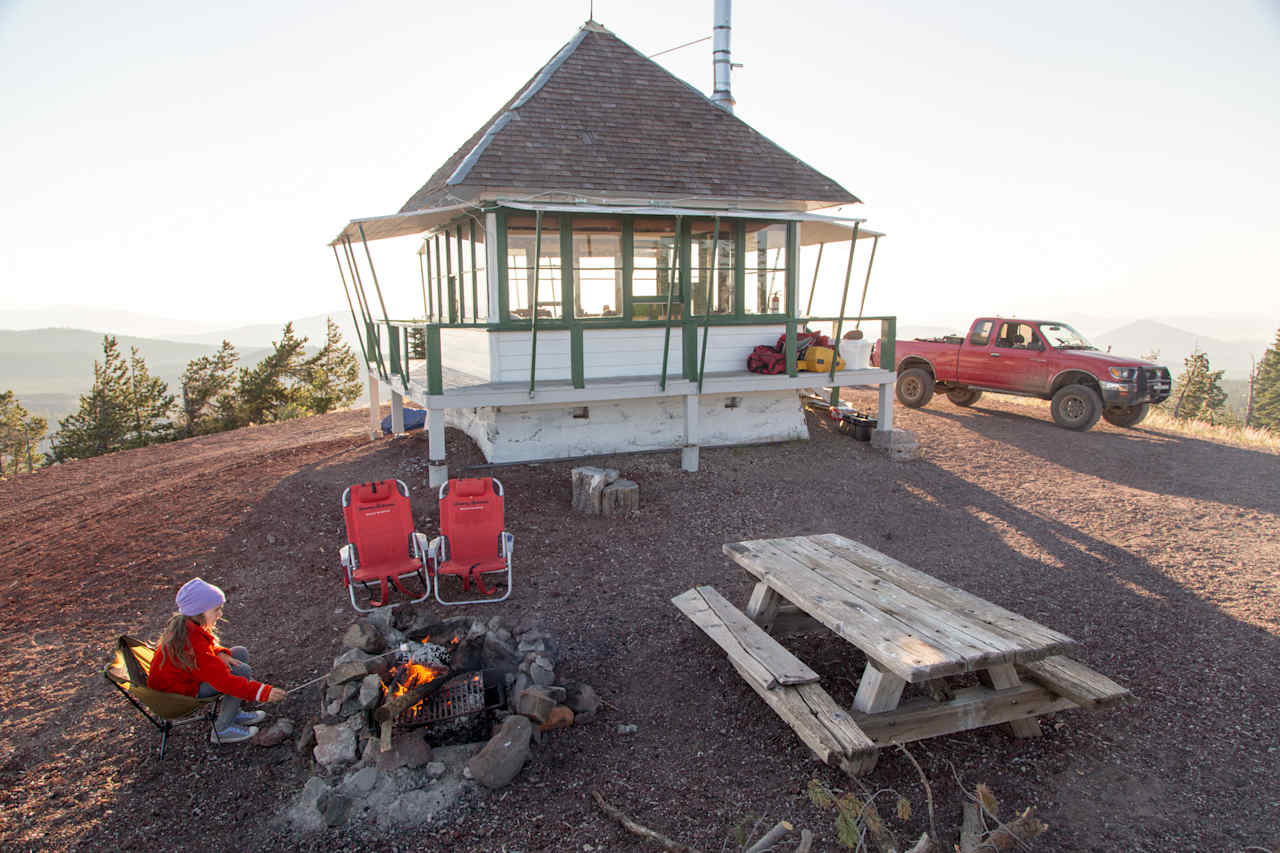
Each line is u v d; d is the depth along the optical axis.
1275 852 3.41
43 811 3.79
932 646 3.76
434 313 13.75
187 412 38.88
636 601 6.29
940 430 12.83
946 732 4.02
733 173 10.88
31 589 6.54
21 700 4.80
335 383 43.41
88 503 9.75
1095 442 12.19
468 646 4.85
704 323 9.96
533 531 7.83
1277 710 4.57
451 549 6.46
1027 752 4.24
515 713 4.43
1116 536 7.97
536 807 3.89
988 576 6.88
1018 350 13.64
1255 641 5.47
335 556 7.20
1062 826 3.64
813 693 4.10
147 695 4.11
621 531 7.90
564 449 10.22
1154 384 12.88
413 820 3.78
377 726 4.30
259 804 3.90
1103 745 4.29
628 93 11.40
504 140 9.90
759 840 3.46
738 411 11.17
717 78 14.59
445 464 8.91
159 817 3.79
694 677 5.12
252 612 6.07
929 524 8.41
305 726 4.48
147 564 7.00
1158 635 5.62
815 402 13.27
